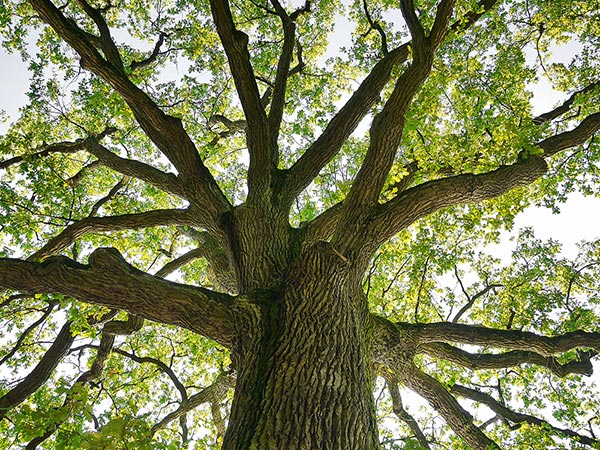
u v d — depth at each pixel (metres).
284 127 11.11
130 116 8.80
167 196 10.81
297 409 3.69
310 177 6.93
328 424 3.63
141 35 10.70
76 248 9.53
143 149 11.05
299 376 3.96
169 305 4.75
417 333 6.17
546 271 10.20
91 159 11.20
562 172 9.42
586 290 10.12
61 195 8.67
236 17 10.92
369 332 5.36
